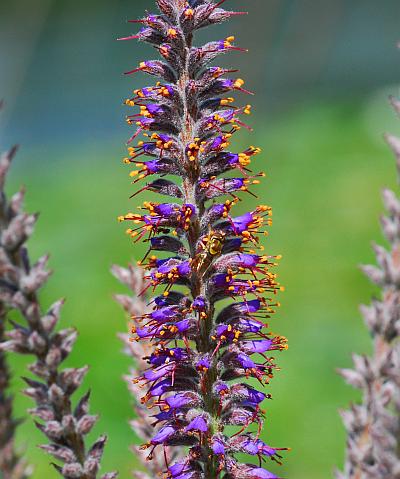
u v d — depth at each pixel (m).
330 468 10.41
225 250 3.54
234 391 3.44
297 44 10.27
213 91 3.46
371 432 2.73
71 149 26.69
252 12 9.36
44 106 29.75
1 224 2.96
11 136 28.41
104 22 28.77
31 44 14.03
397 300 3.22
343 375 3.28
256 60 9.38
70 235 18.50
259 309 3.49
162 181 3.51
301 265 16.17
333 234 17.08
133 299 4.08
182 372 3.44
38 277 3.04
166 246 3.50
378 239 16.62
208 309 3.38
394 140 3.03
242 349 3.45
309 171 19.72
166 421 3.59
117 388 11.78
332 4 10.13
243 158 3.43
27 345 3.14
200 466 3.44
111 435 10.73
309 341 13.39
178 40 3.43
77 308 14.80
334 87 24.84
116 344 13.09
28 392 3.24
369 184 18.88
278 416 11.55
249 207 7.91
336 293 14.90
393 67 25.55
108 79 31.14
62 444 3.29
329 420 11.27
